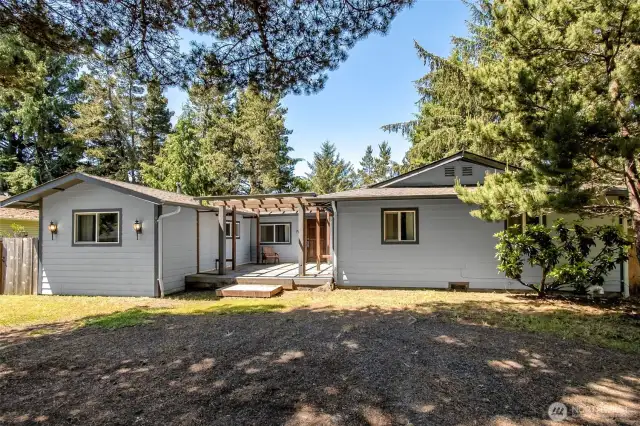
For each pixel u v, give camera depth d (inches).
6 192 901.8
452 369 148.1
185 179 761.0
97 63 212.2
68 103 945.5
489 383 134.4
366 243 382.9
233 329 216.5
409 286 373.4
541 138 212.2
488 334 200.1
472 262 360.8
